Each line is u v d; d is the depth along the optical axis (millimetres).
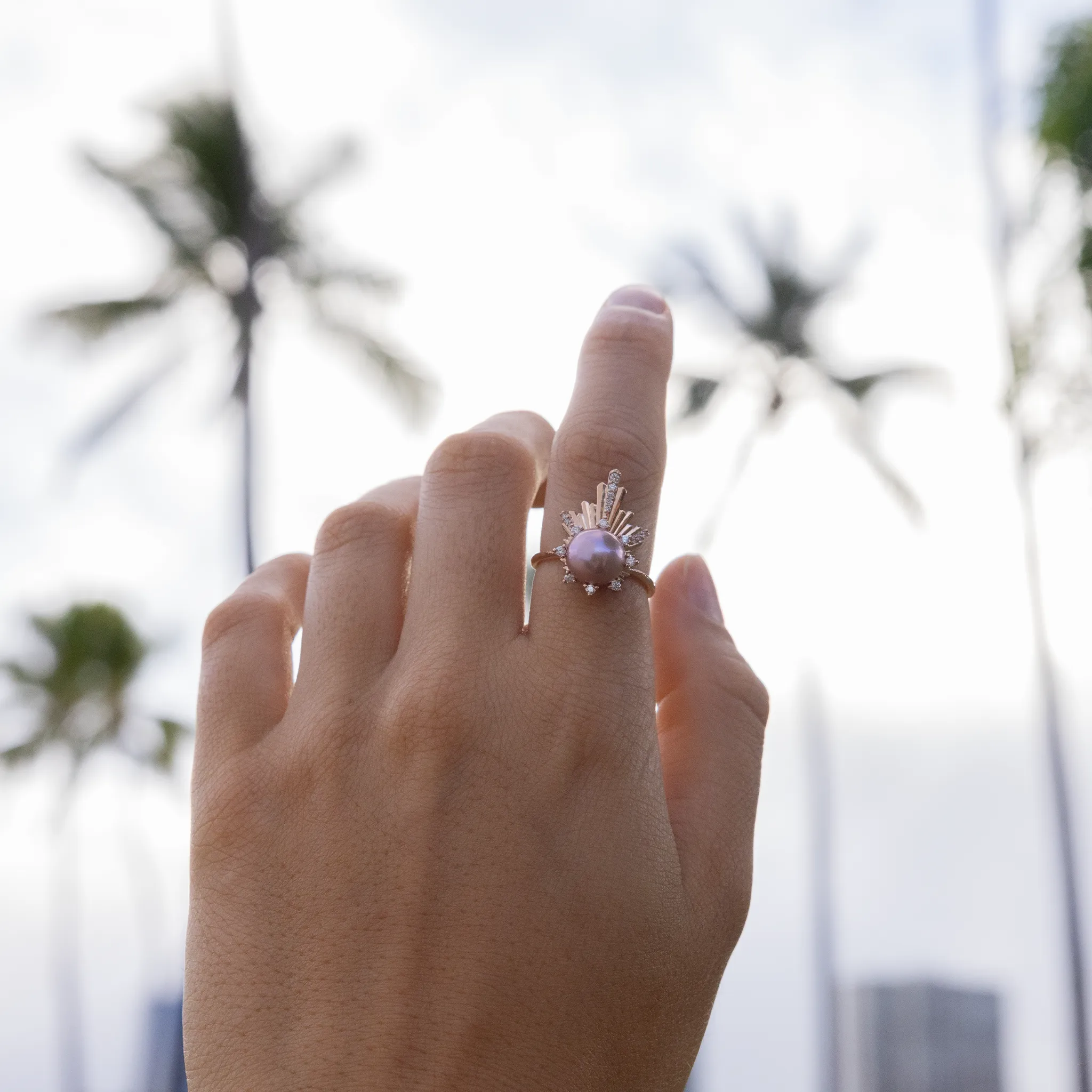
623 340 376
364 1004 351
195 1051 356
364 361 5781
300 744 366
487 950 351
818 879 6398
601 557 359
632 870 355
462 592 366
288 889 360
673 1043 356
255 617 388
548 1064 347
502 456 370
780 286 6336
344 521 378
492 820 357
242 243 5637
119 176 5457
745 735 380
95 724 8430
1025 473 3676
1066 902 4633
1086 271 3395
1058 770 4676
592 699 360
